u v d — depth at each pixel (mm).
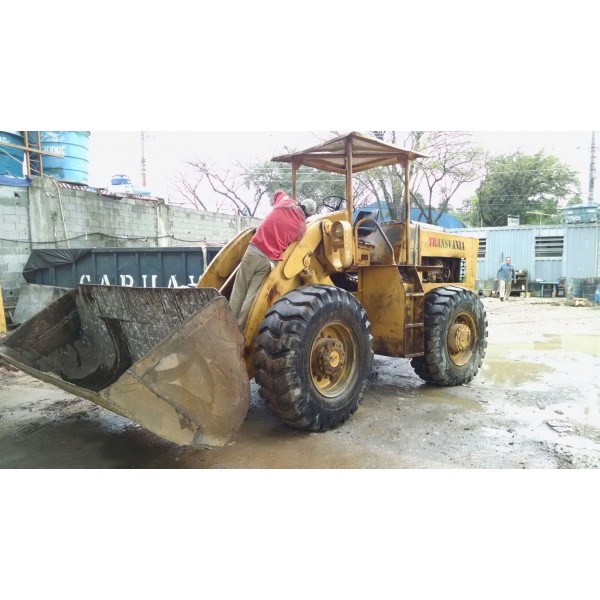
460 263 6078
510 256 18828
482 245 19141
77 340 4297
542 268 18500
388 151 4652
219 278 4469
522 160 24875
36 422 4031
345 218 4320
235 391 2932
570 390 4961
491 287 18859
